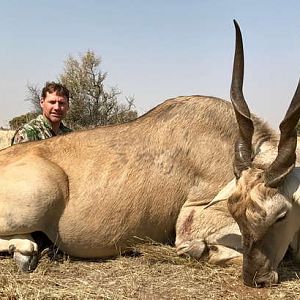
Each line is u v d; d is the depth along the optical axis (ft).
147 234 6.25
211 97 6.47
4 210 5.83
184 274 5.52
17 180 5.87
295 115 4.80
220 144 6.21
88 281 5.33
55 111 8.25
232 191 5.20
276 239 5.10
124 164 6.12
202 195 6.16
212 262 5.81
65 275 5.56
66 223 6.00
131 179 6.07
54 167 6.01
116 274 5.58
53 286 5.16
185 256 5.94
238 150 5.32
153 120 6.38
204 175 6.16
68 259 6.08
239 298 4.84
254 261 4.99
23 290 4.99
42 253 6.00
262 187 4.92
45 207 5.85
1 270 5.61
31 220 5.83
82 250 6.15
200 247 5.85
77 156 6.19
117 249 6.20
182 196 6.18
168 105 6.46
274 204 4.90
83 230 6.03
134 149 6.21
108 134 6.37
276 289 5.02
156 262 5.92
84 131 6.47
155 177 6.12
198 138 6.21
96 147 6.25
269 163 5.23
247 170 5.15
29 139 8.01
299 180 5.11
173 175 6.15
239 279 5.32
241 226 4.98
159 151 6.20
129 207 6.06
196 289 5.09
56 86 8.27
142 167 6.12
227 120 6.28
